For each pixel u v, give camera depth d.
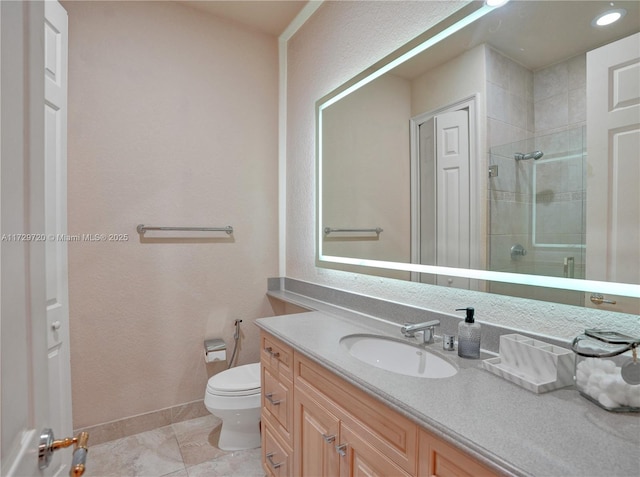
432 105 1.43
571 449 0.62
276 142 2.59
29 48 0.55
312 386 1.23
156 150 2.12
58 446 0.61
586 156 0.96
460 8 1.30
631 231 0.88
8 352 0.47
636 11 0.87
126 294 2.04
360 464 0.98
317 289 2.17
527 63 1.10
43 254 0.62
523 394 0.86
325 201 2.12
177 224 2.19
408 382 0.93
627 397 0.74
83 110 1.90
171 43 2.17
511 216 1.15
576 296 0.98
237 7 2.25
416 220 1.51
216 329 2.33
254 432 1.96
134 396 2.06
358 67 1.86
